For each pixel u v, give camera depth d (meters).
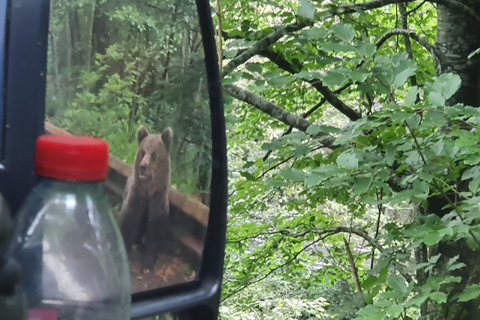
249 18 4.36
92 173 0.60
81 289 0.60
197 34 1.02
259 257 5.27
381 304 2.46
